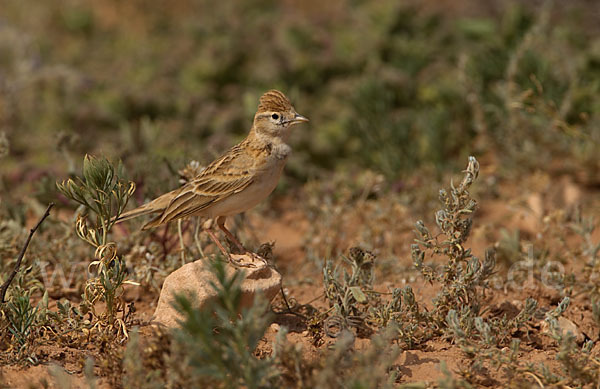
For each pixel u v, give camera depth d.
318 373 9.51
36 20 31.27
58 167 19.03
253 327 8.88
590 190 19.12
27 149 21.36
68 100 23.38
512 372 10.84
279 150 12.89
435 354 11.52
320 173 20.39
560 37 24.05
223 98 23.45
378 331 12.00
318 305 13.55
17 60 25.28
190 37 27.52
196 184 12.80
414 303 11.81
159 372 9.56
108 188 11.28
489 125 21.27
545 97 19.70
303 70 23.42
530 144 20.00
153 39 29.00
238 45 24.80
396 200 17.88
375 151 20.95
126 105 22.52
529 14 22.92
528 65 20.11
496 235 16.58
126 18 31.98
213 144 19.19
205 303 11.34
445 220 11.86
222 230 13.40
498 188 19.03
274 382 9.41
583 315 13.20
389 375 10.82
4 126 21.92
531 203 17.61
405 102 22.59
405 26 25.47
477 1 28.89
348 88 22.47
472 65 21.61
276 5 31.80
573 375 10.44
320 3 31.95
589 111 19.31
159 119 22.36
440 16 26.41
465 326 11.52
